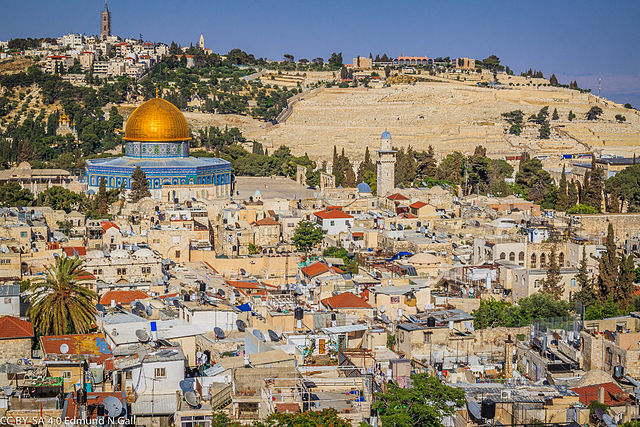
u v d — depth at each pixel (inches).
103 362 5142.7
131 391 4928.6
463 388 5172.2
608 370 6013.8
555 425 4776.1
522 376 6033.5
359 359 5290.4
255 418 4448.8
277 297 7367.1
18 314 6387.8
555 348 6407.5
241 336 5994.1
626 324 6875.0
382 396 4778.5
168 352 5201.8
